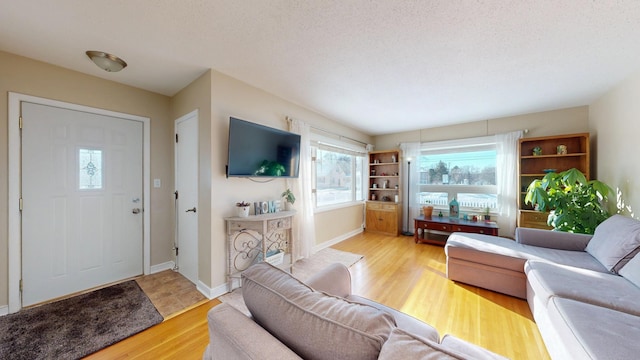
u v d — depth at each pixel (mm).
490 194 4027
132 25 1590
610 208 2707
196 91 2428
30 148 2033
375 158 5281
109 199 2488
